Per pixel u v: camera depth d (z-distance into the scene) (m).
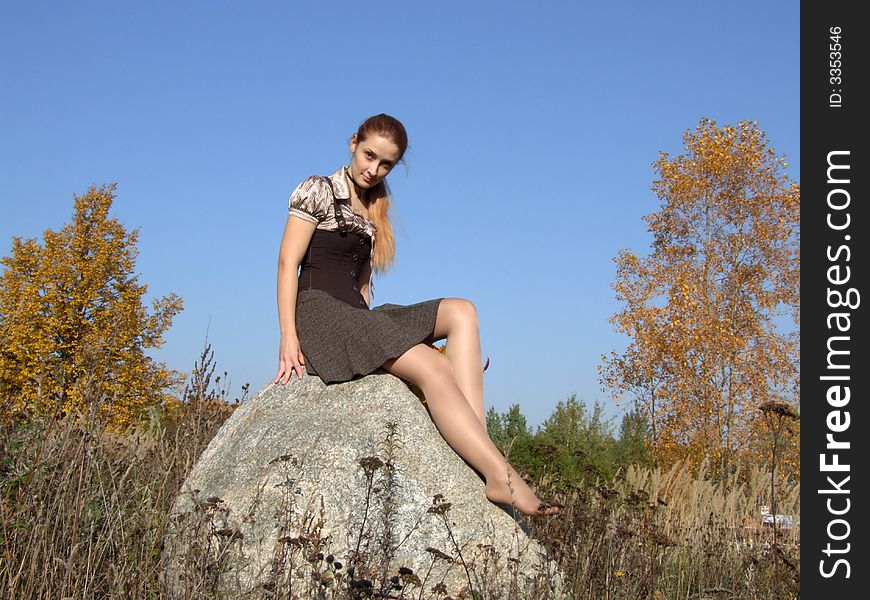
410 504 4.02
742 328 22.94
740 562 5.42
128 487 4.11
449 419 4.30
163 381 18.22
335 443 4.11
